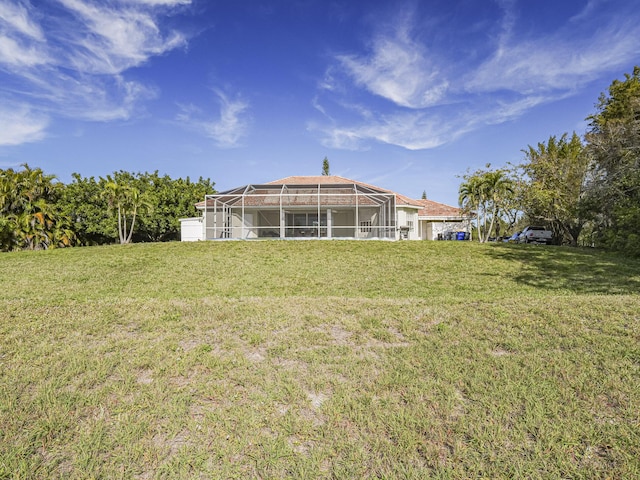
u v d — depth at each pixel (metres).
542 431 3.34
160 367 4.59
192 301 7.88
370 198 26.86
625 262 16.02
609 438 3.25
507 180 26.05
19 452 3.09
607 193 22.22
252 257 18.05
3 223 26.12
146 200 35.44
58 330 5.95
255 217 28.94
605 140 23.12
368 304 7.49
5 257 18.83
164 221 40.16
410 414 3.65
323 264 16.50
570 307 6.88
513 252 19.36
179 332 5.88
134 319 6.50
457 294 11.25
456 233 37.16
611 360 4.73
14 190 27.95
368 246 21.17
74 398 3.90
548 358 4.83
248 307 7.26
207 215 27.08
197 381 4.30
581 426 3.42
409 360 4.86
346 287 12.48
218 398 3.95
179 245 22.00
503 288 12.05
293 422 3.53
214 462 3.03
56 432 3.37
